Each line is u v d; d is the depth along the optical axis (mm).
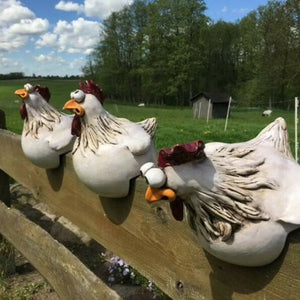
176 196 1231
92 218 2336
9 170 3523
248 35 44969
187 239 1598
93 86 1952
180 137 11031
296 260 1166
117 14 50344
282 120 1462
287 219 1141
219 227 1193
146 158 1853
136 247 1967
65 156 2516
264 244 1161
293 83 31547
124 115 26391
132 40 50156
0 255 3680
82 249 4078
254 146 1360
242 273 1343
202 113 27266
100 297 1776
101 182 1853
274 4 28438
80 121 1911
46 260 2363
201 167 1205
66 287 2109
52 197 2801
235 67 50656
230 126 16219
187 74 46188
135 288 3297
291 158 1378
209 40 49531
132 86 51562
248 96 40125
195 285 1577
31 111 2502
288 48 26250
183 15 46156
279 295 1225
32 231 2600
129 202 1965
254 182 1197
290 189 1199
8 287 3486
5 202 4051
